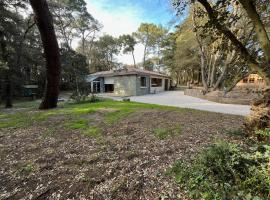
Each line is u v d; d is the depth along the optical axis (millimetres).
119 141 4566
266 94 4152
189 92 22078
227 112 8734
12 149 4227
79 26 31688
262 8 4391
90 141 4645
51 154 3895
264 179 2209
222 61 17422
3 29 13883
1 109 12078
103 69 43344
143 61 47000
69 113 8383
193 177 2643
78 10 27156
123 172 3080
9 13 14406
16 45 16016
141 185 2701
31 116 8078
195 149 3838
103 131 5414
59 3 21344
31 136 5176
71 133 5344
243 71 6508
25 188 2740
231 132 4598
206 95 16328
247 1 3646
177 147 4023
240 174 2443
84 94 14562
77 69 25250
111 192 2582
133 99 16641
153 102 13914
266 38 3641
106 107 9789
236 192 2227
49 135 5207
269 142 3203
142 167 3223
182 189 2535
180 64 27828
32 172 3174
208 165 2676
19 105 14898
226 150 2756
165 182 2732
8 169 3301
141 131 5297
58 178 2965
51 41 9977
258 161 2498
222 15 4074
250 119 4180
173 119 6695
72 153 3926
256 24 3689
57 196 2541
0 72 13969
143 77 24109
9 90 14453
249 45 6066
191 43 22250
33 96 21391
